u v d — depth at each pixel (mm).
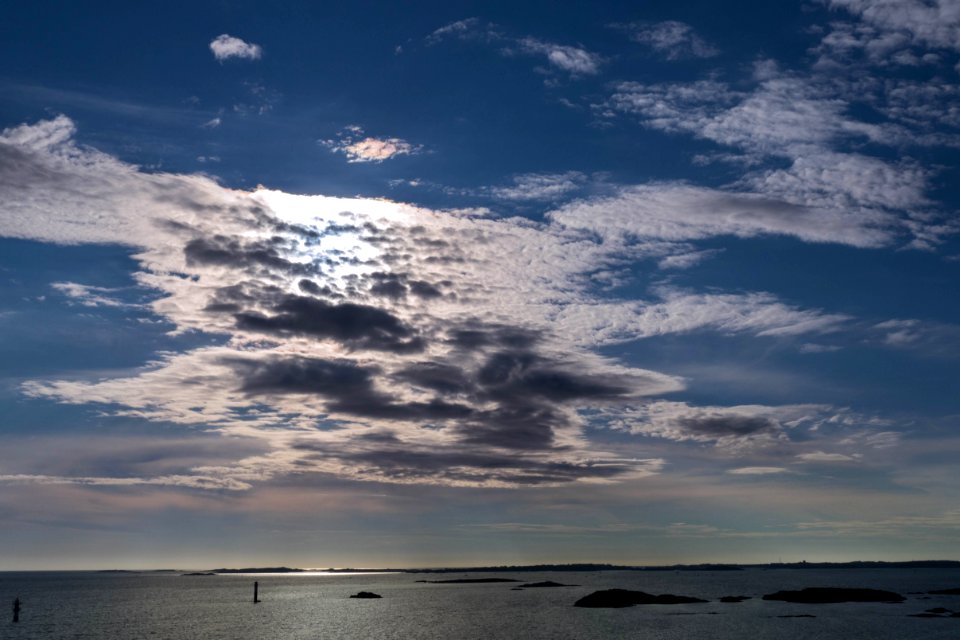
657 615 125375
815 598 151250
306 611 149500
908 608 133250
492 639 95938
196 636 102812
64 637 102750
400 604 172375
